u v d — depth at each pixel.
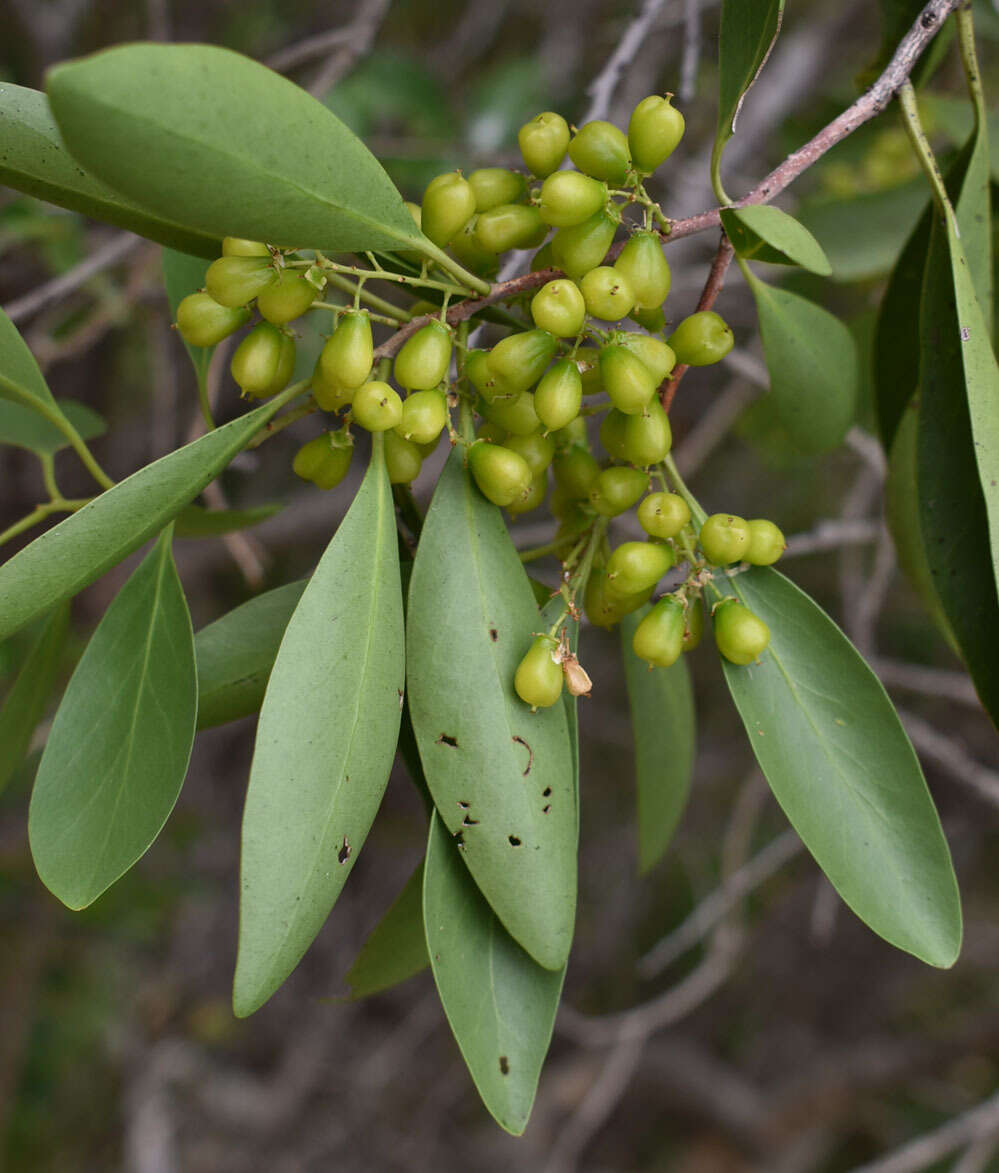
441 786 0.26
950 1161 0.97
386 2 0.48
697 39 0.40
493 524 0.27
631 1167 1.07
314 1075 0.99
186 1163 0.92
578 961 1.08
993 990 1.05
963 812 0.95
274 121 0.24
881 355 0.32
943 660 0.88
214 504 0.37
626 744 0.91
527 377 0.26
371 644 0.25
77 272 0.42
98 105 0.23
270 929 0.24
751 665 0.27
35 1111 0.88
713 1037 1.11
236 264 0.26
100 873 0.26
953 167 0.30
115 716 0.27
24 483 0.73
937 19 0.28
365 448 0.73
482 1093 0.25
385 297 0.40
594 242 0.26
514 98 0.62
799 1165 1.03
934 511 0.28
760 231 0.26
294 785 0.25
